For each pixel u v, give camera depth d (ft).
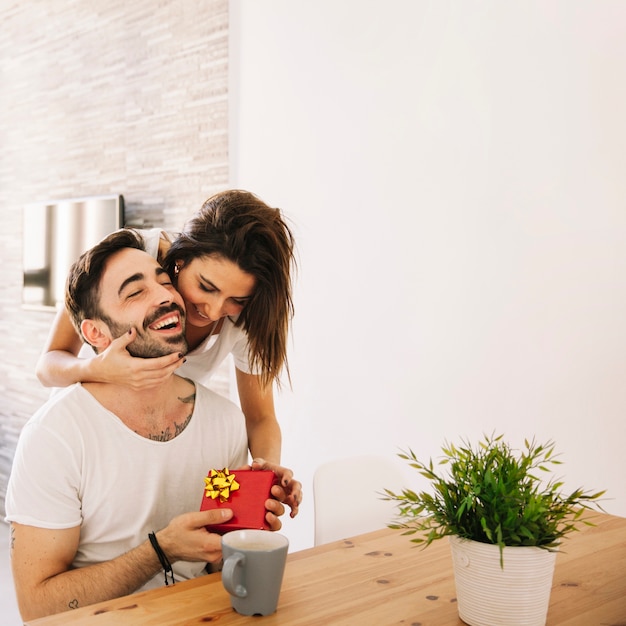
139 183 10.23
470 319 6.70
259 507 3.45
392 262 7.33
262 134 8.55
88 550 3.81
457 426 6.82
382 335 7.45
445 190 6.86
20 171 12.73
